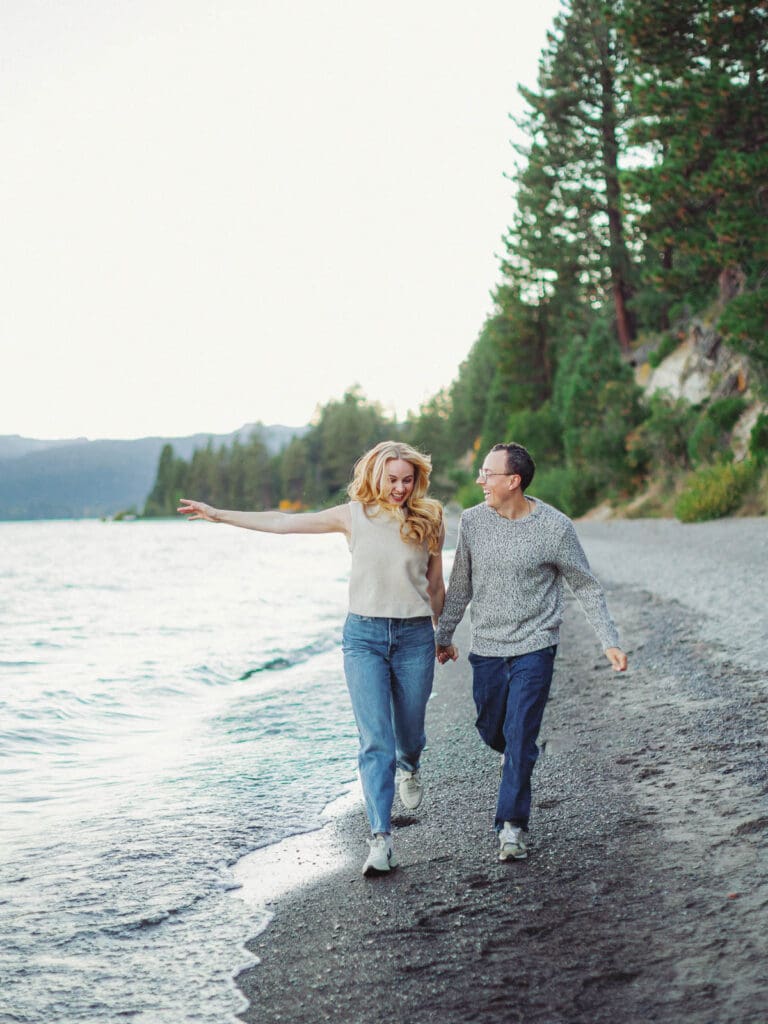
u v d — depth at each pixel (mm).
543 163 42562
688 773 4688
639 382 38500
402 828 4410
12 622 15797
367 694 3863
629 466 33156
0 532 138875
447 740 6133
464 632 11672
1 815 4770
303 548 55938
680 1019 2465
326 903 3502
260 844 4277
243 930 3279
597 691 6984
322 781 5375
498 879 3590
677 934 2953
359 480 3945
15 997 2795
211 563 39312
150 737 6797
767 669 6734
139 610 17609
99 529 154875
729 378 29594
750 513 23625
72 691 8484
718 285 30922
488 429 61969
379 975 2863
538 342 56344
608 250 43219
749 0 22469
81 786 5387
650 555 17672
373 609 3918
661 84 23781
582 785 4727
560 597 4039
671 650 8062
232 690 8750
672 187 23344
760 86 23328
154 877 3834
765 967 2672
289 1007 2705
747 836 3730
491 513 4012
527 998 2652
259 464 173875
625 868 3566
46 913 3457
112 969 2984
